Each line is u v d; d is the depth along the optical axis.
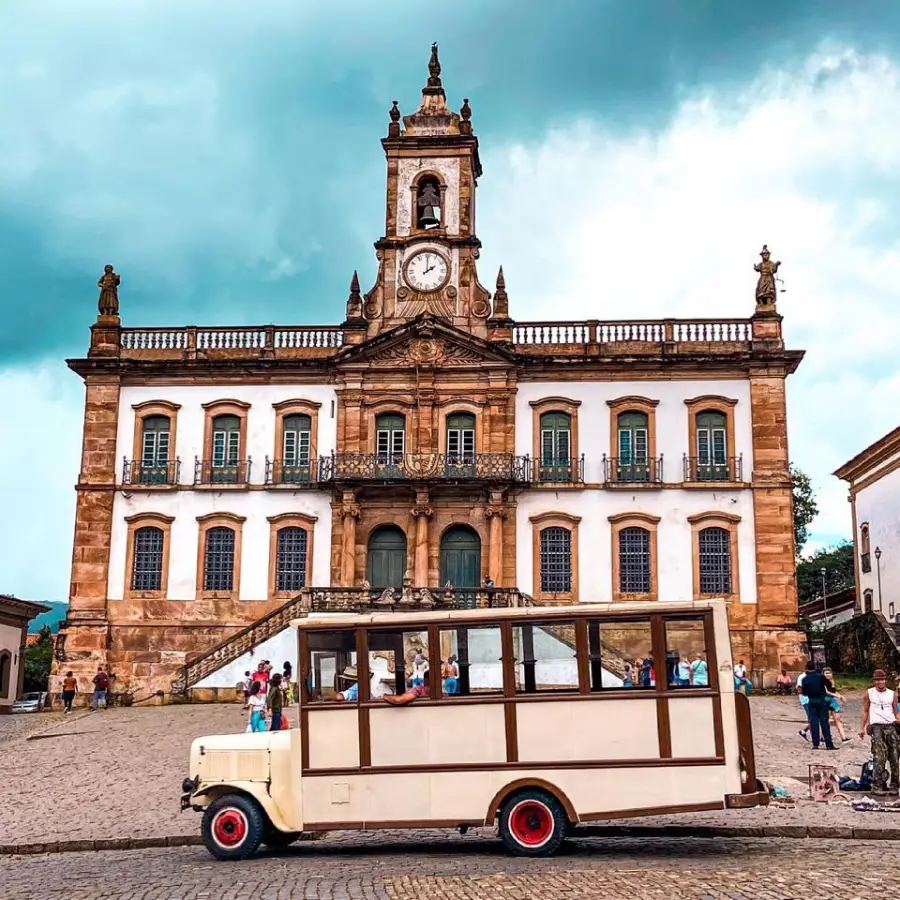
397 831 18.58
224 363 46.22
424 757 15.74
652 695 15.45
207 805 16.36
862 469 53.25
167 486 45.69
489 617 15.97
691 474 44.56
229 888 13.46
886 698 19.84
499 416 45.31
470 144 47.94
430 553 44.66
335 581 44.72
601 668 15.64
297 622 16.36
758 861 14.41
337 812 15.79
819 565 79.06
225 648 41.19
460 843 17.12
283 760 16.16
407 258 47.03
